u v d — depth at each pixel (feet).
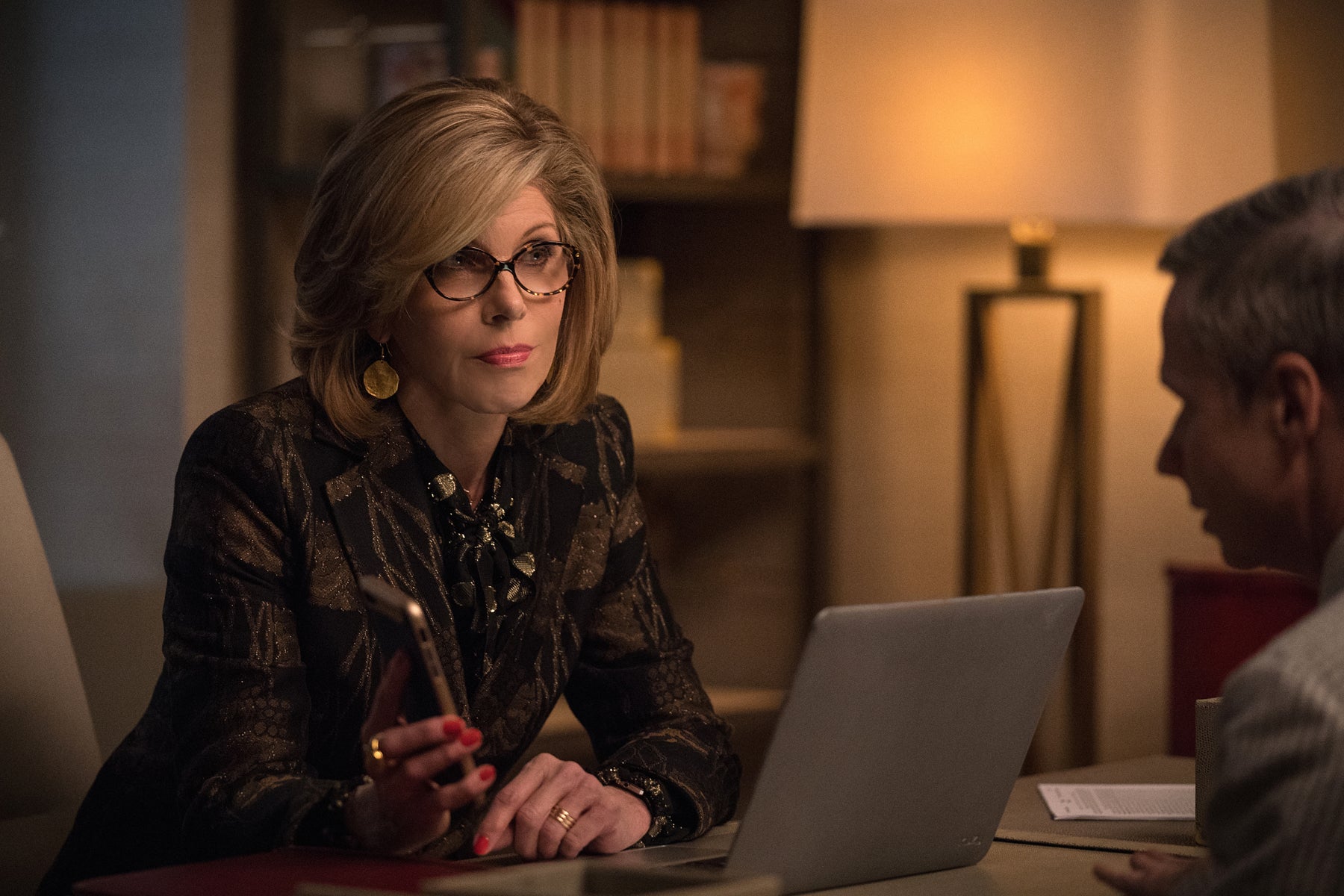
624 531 12.73
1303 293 7.30
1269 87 23.18
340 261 11.17
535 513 12.13
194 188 24.45
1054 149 22.67
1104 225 26.68
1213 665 22.75
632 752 11.38
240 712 10.28
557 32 25.12
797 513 27.73
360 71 25.75
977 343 25.16
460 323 11.00
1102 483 26.71
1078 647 24.63
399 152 10.94
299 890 7.16
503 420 11.87
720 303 28.53
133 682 16.16
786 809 8.35
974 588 25.07
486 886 6.74
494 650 11.64
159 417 24.71
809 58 23.88
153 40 24.63
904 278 27.84
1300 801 6.12
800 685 8.02
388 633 8.45
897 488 27.99
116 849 11.44
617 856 10.08
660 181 25.80
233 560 10.68
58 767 12.52
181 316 24.43
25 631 12.47
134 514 24.93
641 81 25.79
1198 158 22.76
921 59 23.17
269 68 24.54
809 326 27.71
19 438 26.00
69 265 25.57
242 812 9.57
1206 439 7.77
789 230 27.71
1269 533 7.73
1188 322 7.79
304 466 11.08
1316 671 6.31
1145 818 11.10
